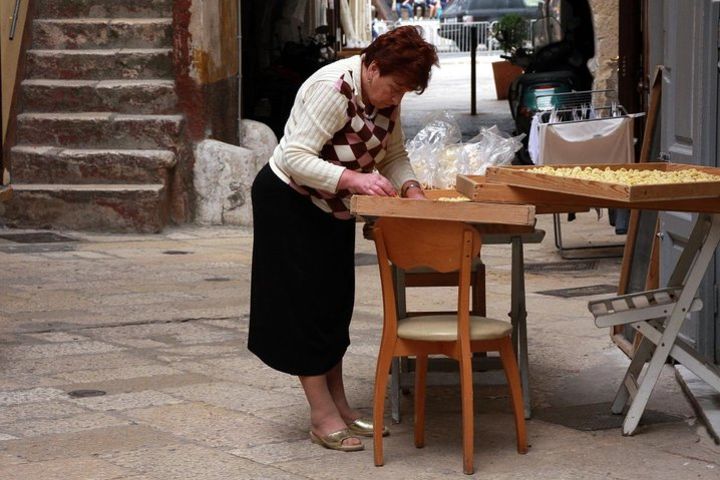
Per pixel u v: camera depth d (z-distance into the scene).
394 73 4.81
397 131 5.33
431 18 56.72
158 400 5.87
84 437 5.24
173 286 9.05
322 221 5.06
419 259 4.82
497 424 5.48
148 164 11.69
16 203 11.61
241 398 5.92
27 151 11.80
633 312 5.22
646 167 5.52
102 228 11.55
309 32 22.20
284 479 4.70
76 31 12.73
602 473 4.75
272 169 5.07
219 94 12.67
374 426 4.88
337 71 4.91
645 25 11.12
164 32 12.66
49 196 11.55
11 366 6.57
